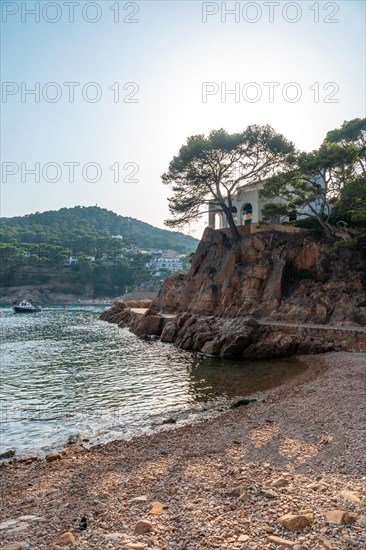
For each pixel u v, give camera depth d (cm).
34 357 3369
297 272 4294
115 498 816
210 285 4775
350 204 4003
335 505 677
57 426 1563
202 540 579
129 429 1516
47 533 652
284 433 1230
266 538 579
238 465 980
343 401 1572
